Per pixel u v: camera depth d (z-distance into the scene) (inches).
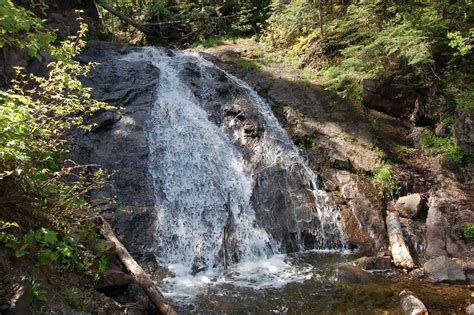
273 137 434.9
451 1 442.9
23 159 165.9
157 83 461.4
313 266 324.8
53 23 506.9
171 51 560.1
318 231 366.3
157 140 403.2
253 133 436.5
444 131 443.8
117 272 238.7
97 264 235.6
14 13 155.1
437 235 357.4
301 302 268.5
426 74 465.1
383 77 468.1
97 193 341.4
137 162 375.2
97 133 386.6
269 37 629.6
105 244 247.6
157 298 233.5
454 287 292.2
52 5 521.3
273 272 313.9
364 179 404.8
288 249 354.3
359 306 264.1
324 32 568.4
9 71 387.9
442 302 269.3
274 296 276.1
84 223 250.4
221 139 430.6
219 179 394.9
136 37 808.3
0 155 168.6
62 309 190.7
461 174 414.9
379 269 319.9
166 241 332.5
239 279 302.7
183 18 765.9
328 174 410.3
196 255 327.0
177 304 263.6
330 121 457.7
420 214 379.9
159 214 349.1
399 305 264.8
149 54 538.9
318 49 553.6
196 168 397.7
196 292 281.3
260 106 474.9
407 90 469.1
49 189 214.5
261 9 725.3
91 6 628.4
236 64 557.3
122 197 348.5
